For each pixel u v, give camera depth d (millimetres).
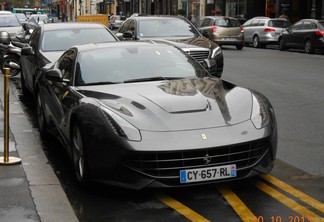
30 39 11898
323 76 15305
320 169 6254
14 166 6367
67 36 10781
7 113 6316
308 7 35219
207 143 5062
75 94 6121
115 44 7258
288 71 16750
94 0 76625
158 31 14625
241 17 41562
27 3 105812
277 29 29219
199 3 48750
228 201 5215
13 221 4680
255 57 22734
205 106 5508
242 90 6090
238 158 5223
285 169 6238
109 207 5129
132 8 73188
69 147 6121
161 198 5332
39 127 8156
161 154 5012
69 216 4863
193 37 14383
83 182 5539
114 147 5117
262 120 5473
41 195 5383
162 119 5254
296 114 9555
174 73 6738
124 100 5652
